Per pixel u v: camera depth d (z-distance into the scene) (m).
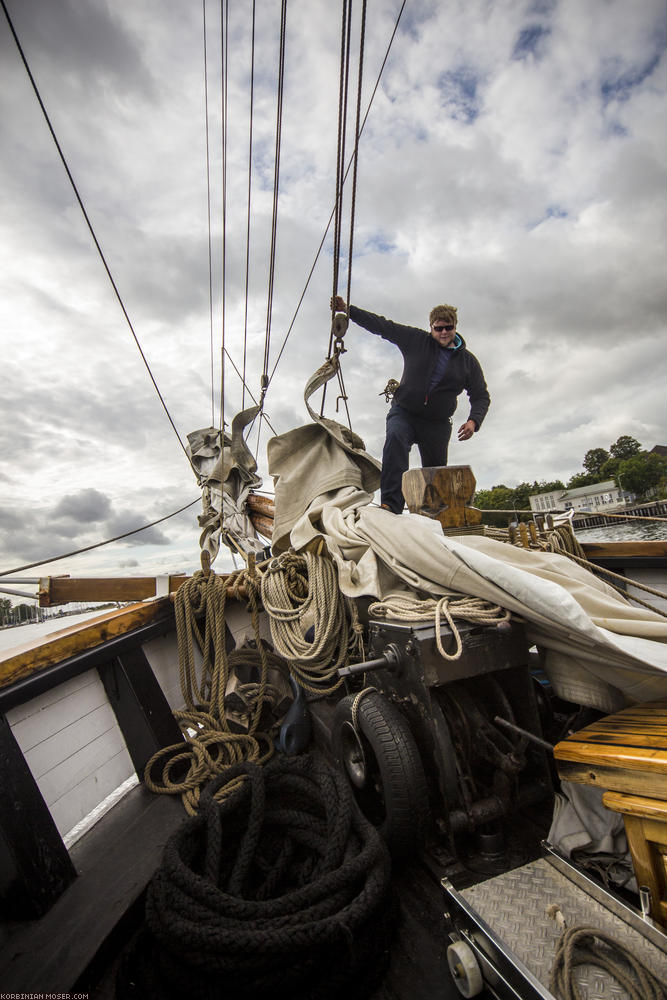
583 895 1.43
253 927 1.45
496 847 1.84
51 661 2.21
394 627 2.00
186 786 2.43
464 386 3.54
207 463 5.68
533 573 2.15
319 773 2.07
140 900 1.79
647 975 1.16
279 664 3.50
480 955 1.34
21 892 1.74
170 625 3.18
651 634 1.80
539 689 2.44
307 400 3.62
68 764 2.29
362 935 1.52
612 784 1.40
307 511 3.48
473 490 2.62
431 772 1.93
